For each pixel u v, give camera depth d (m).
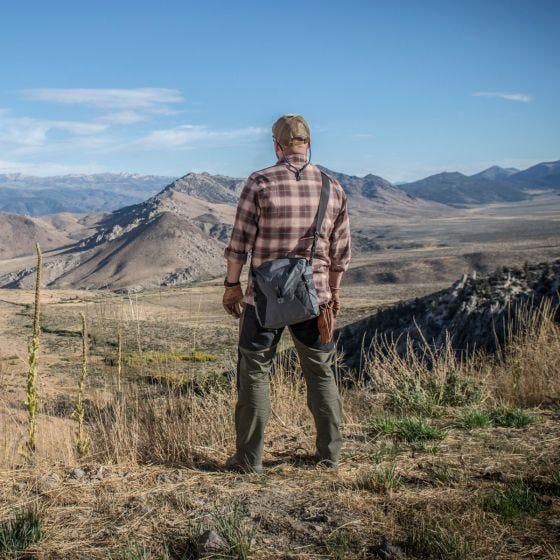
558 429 4.67
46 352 42.56
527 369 6.31
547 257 189.62
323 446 3.92
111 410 4.36
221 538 2.84
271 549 2.83
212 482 3.63
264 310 3.51
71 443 4.24
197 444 4.30
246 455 3.83
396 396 5.76
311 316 3.53
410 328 21.81
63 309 98.69
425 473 3.77
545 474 3.65
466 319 18.69
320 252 3.67
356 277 187.50
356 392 6.59
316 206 3.61
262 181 3.55
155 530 3.00
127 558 2.70
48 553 2.77
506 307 17.52
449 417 5.38
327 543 2.85
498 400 6.14
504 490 3.35
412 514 3.12
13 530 2.90
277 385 5.43
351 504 3.26
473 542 2.78
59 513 3.18
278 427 4.93
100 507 3.26
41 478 3.60
